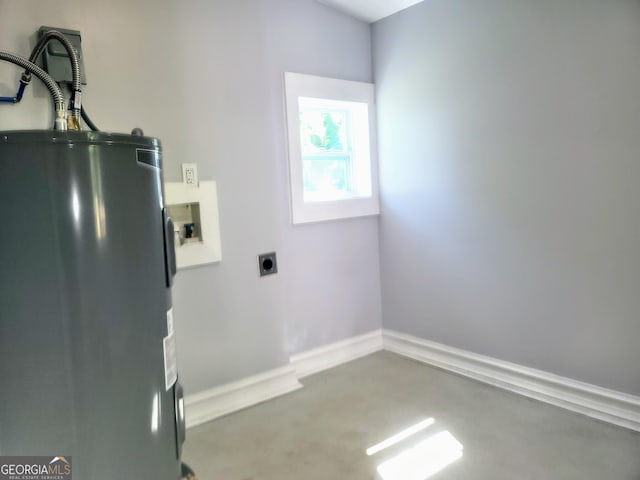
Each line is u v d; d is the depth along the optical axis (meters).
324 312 2.50
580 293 1.83
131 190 1.11
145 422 1.16
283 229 2.28
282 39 2.21
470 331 2.27
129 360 1.12
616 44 1.64
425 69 2.33
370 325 2.73
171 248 1.26
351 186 2.68
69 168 1.01
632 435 1.68
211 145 1.92
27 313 1.00
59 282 1.01
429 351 2.49
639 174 1.63
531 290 1.99
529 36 1.88
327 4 2.37
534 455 1.58
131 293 1.12
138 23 1.72
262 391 2.13
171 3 1.79
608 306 1.76
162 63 1.78
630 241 1.68
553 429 1.75
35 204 0.99
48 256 1.00
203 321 1.95
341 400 2.08
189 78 1.85
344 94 2.47
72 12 1.57
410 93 2.42
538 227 1.94
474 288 2.22
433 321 2.46
